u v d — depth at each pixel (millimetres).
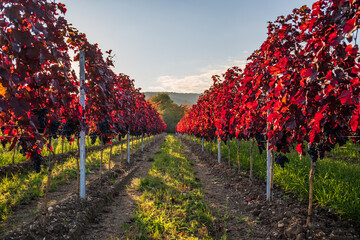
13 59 2227
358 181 4555
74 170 7023
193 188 6000
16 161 6988
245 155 8555
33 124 2428
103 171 7547
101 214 4375
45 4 2818
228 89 7043
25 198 4750
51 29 2977
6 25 2135
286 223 3516
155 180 6285
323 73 2324
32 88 2678
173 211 4176
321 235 2945
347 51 2072
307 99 2428
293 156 6770
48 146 3271
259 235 3506
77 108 3992
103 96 5195
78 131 4258
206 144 14977
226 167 7922
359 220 3258
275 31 4109
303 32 2848
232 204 4930
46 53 2428
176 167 8367
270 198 4539
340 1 2195
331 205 3693
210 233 3535
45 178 6000
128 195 5562
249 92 4641
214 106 8359
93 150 11680
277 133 3100
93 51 4723
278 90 2809
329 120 2428
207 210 4402
